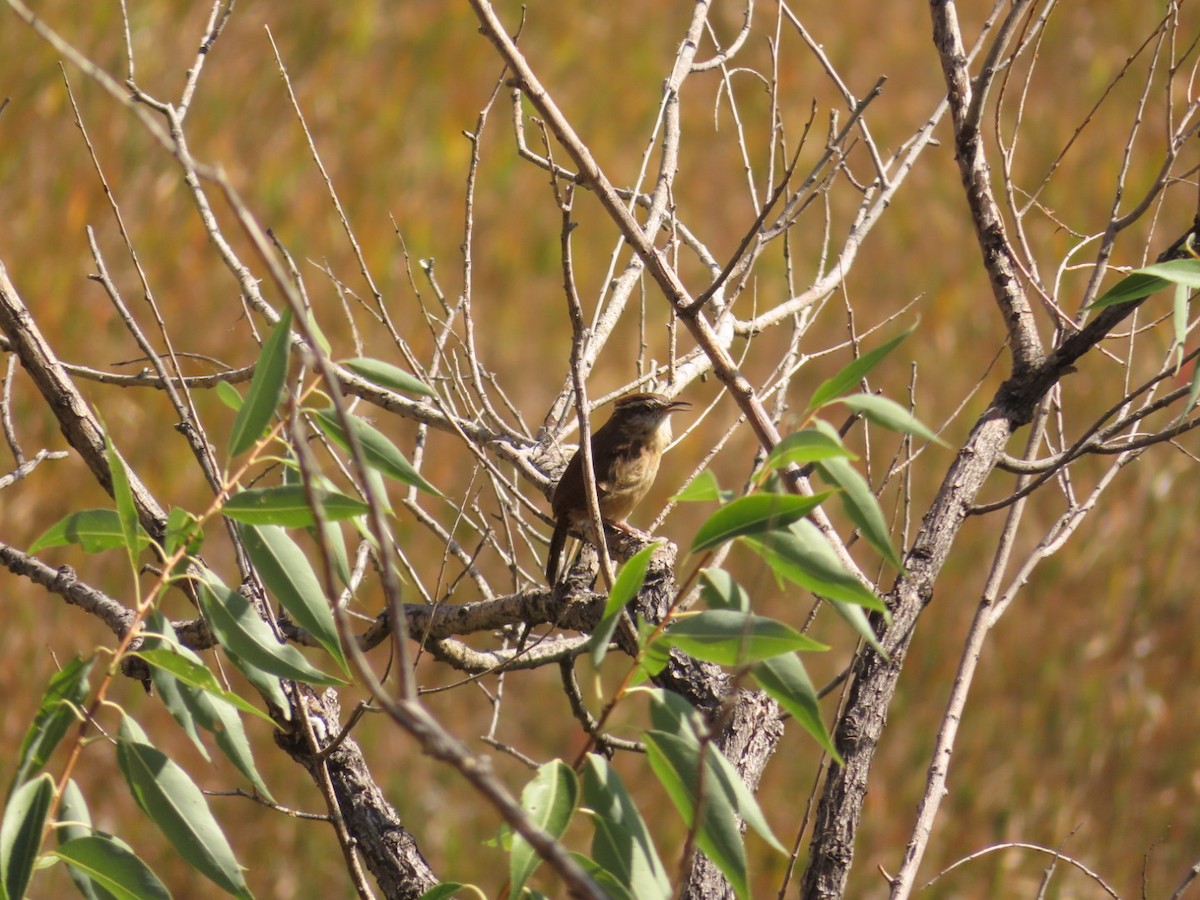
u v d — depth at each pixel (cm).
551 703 1471
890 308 1959
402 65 2323
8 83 2003
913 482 1639
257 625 424
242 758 424
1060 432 694
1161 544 1670
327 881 1312
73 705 385
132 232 1850
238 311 1747
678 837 1305
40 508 1528
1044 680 1541
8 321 588
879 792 1433
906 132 2289
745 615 381
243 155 2055
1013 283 626
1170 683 1555
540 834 264
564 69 2398
